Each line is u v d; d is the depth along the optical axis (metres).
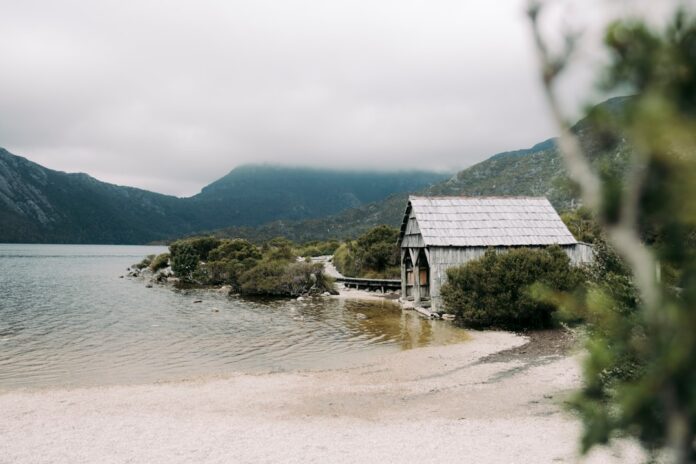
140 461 10.20
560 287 23.77
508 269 25.39
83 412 13.66
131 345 23.38
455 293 26.64
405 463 9.77
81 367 19.36
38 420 12.94
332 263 73.00
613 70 2.08
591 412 2.86
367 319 30.11
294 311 34.00
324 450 10.57
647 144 1.86
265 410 13.71
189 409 13.89
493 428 11.61
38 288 52.00
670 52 1.96
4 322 29.95
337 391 15.55
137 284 57.44
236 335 25.59
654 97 1.86
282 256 58.41
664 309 2.22
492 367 17.75
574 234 31.70
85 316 32.34
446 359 19.31
